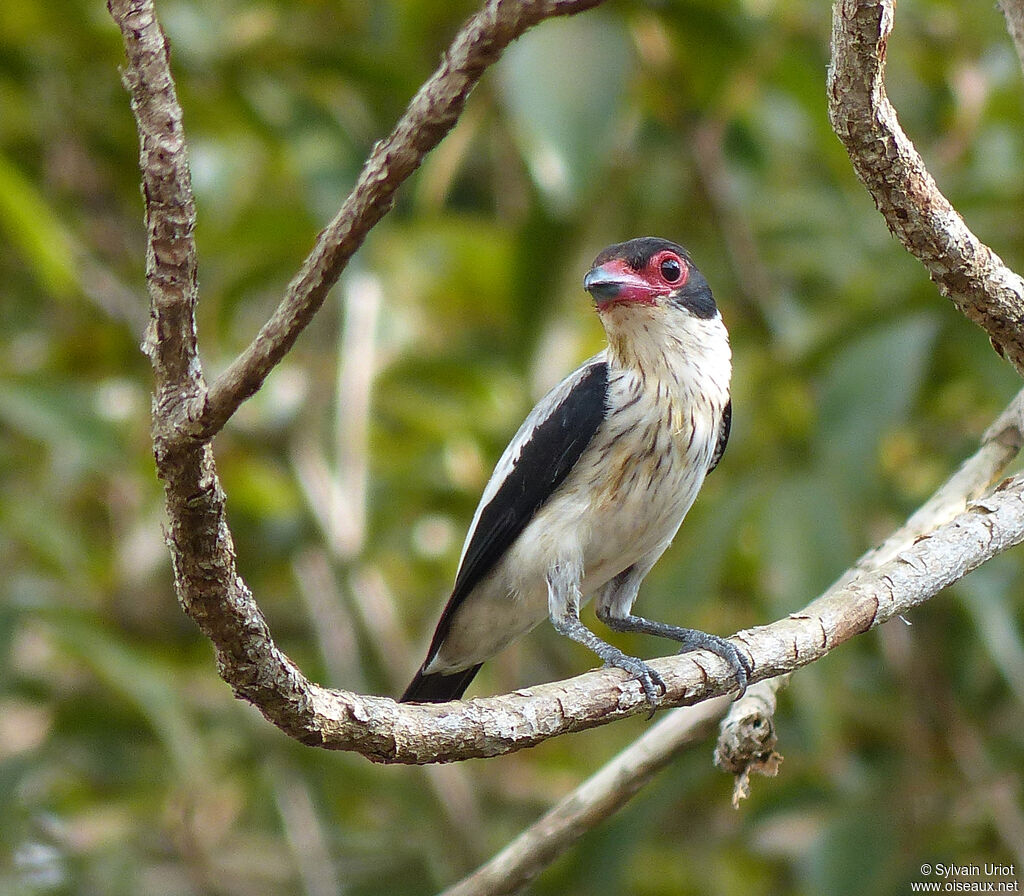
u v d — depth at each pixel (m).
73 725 11.35
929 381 11.37
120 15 4.09
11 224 9.66
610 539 7.98
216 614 4.56
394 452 12.57
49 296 12.89
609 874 9.79
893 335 9.82
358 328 11.20
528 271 11.12
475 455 12.10
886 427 9.57
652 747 6.45
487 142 12.98
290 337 4.28
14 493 12.28
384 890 11.20
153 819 12.02
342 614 11.33
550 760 12.27
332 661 11.12
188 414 4.36
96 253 12.46
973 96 11.79
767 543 9.31
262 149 12.41
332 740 4.86
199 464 4.42
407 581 12.93
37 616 9.98
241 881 11.66
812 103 11.45
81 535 12.35
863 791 10.52
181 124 4.21
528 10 3.88
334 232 4.19
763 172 12.52
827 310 10.96
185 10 11.25
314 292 4.22
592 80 9.59
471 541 8.20
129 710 11.34
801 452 10.27
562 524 7.86
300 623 12.71
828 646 5.79
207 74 11.26
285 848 11.89
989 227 10.91
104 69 11.71
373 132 11.62
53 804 11.70
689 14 10.55
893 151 5.15
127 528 12.61
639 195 12.53
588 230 11.49
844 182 11.94
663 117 11.76
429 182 11.28
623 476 7.86
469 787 11.54
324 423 12.17
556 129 9.50
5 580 11.62
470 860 10.71
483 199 13.18
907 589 5.86
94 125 11.98
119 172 12.28
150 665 10.00
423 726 5.01
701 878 11.82
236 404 4.32
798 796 10.78
